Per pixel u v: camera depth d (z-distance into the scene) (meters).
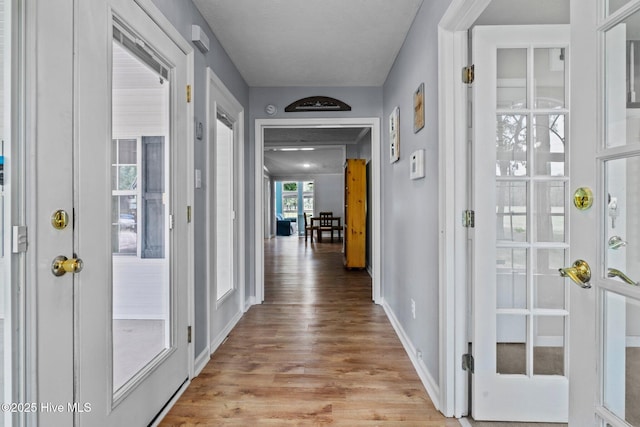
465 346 1.73
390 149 3.21
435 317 1.88
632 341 0.79
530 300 1.70
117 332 1.93
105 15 1.31
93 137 1.25
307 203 14.16
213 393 1.94
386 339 2.74
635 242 0.78
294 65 3.17
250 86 3.71
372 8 2.23
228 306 2.92
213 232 2.53
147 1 1.59
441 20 1.71
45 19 1.04
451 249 1.72
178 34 1.92
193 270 2.11
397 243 2.89
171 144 1.87
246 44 2.74
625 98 0.79
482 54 1.66
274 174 12.19
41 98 1.03
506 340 1.73
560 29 1.66
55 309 1.08
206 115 2.37
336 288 4.47
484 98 1.67
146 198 1.93
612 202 0.81
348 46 2.79
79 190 1.19
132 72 1.79
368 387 2.01
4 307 0.96
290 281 4.89
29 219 0.99
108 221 1.34
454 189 1.71
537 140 1.72
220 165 3.02
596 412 0.84
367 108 3.71
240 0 2.14
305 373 2.17
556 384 1.67
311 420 1.70
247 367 2.26
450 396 1.72
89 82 1.23
